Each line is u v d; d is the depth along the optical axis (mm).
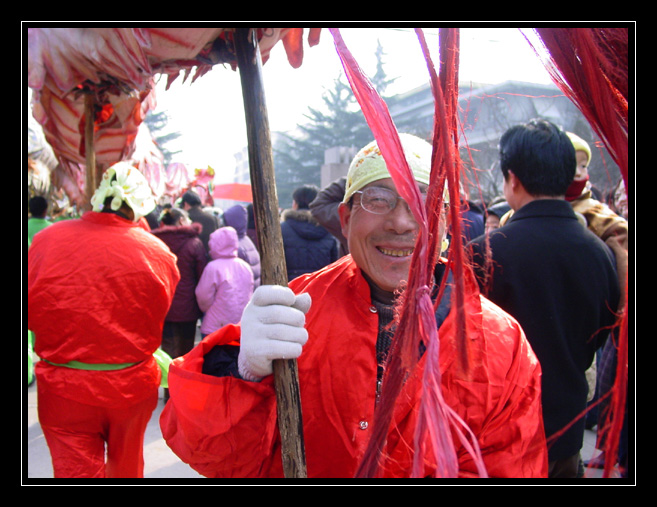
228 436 1001
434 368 596
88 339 2053
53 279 2018
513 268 1508
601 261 1522
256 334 929
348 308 1096
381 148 688
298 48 1185
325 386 1047
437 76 640
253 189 958
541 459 976
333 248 3725
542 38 695
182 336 3928
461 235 666
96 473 2143
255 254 4461
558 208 1577
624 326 701
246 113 960
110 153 2896
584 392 1526
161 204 6383
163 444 3369
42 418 2119
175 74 1401
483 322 987
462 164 717
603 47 685
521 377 987
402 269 1063
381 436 729
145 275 2119
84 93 2182
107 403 2096
